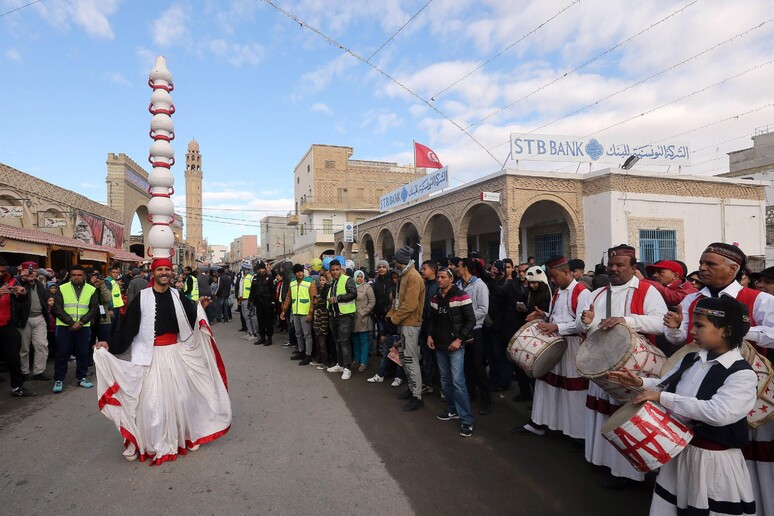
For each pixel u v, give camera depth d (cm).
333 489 351
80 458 411
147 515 314
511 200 1396
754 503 228
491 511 320
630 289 366
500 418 521
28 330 705
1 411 555
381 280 796
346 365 715
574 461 404
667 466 249
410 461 403
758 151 2475
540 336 420
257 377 721
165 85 483
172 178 471
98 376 398
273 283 1122
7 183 1454
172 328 418
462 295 470
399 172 4603
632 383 270
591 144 1553
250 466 393
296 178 5138
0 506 327
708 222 1499
